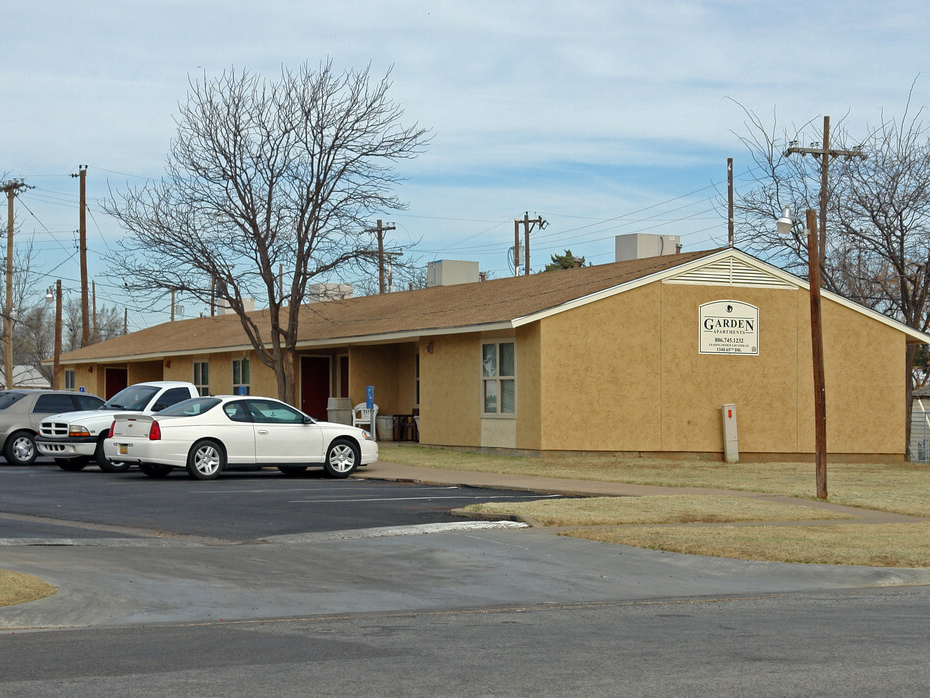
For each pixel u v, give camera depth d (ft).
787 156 117.19
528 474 74.38
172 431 68.18
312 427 71.77
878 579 39.70
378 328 102.42
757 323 92.07
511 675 23.24
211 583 36.32
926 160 112.27
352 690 21.83
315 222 104.27
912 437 123.75
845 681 22.67
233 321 145.79
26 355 247.70
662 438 88.63
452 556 42.14
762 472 79.92
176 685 22.31
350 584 37.09
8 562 37.78
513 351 88.43
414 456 87.51
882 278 116.98
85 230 167.02
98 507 54.80
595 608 33.55
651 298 88.69
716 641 27.45
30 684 22.44
